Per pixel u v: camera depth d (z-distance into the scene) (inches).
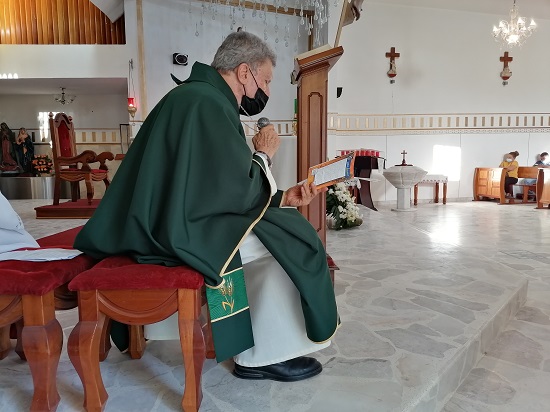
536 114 369.4
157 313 57.2
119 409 62.7
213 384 69.7
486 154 368.8
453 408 73.4
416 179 313.0
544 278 142.7
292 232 64.0
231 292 62.2
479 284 123.0
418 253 162.4
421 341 85.1
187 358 58.0
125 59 320.2
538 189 317.4
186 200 57.7
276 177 119.9
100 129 398.3
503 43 359.3
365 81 347.3
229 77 69.3
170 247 56.2
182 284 55.6
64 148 270.4
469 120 362.6
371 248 171.2
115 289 56.6
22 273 56.7
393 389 67.6
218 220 59.8
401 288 119.6
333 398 65.2
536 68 365.7
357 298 111.3
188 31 313.6
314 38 321.7
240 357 71.2
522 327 107.0
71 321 99.8
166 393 67.3
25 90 375.6
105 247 63.0
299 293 66.9
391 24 345.4
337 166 65.4
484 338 93.0
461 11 352.5
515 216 281.1
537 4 337.1
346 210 211.9
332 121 333.7
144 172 59.2
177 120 59.9
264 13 311.9
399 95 352.2
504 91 364.5
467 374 84.6
